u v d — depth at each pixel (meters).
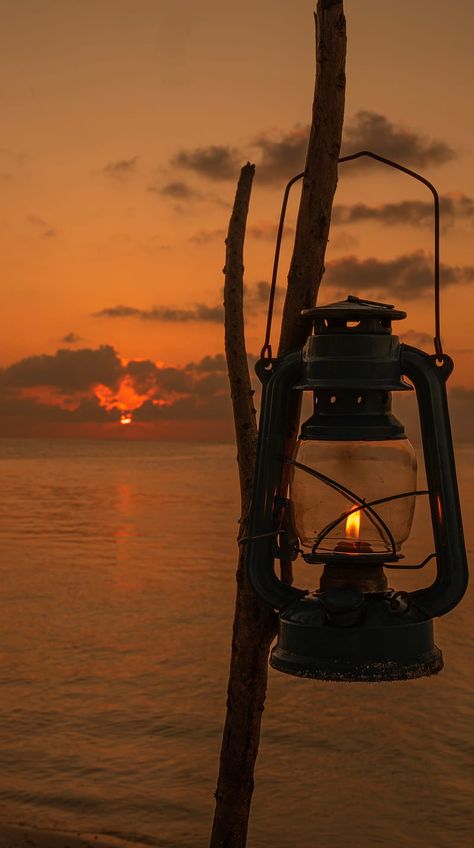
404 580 17.36
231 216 3.30
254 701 3.03
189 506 43.69
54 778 8.08
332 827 7.18
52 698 10.73
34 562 23.20
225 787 3.08
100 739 9.19
